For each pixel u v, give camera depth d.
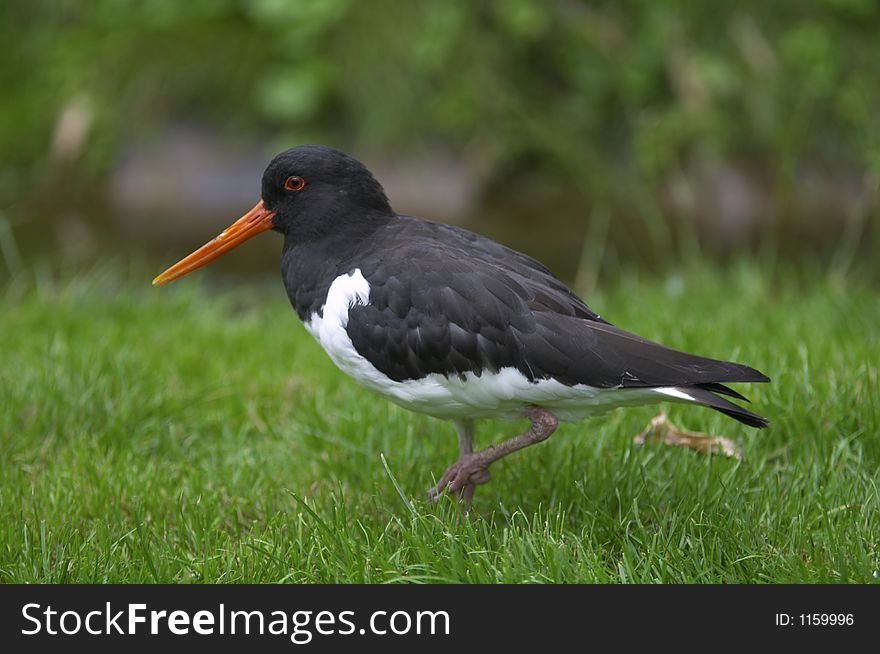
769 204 17.81
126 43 19.09
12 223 17.52
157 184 18.45
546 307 7.49
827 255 15.95
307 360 11.27
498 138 18.22
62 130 18.78
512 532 7.25
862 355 9.77
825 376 9.40
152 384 10.18
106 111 18.77
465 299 7.44
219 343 11.84
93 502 8.25
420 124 18.34
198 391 10.40
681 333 10.75
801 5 18.39
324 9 18.23
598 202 18.12
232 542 7.90
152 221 17.73
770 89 18.08
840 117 18.00
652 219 17.50
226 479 8.77
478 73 18.38
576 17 18.56
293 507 8.35
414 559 7.32
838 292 12.12
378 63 18.42
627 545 7.12
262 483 8.73
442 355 7.47
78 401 9.66
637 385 7.18
